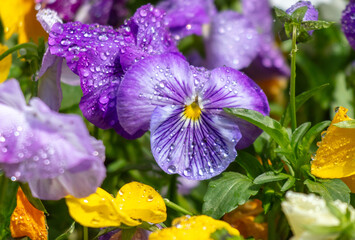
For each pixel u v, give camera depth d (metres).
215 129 0.29
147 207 0.28
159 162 0.29
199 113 0.30
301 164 0.29
